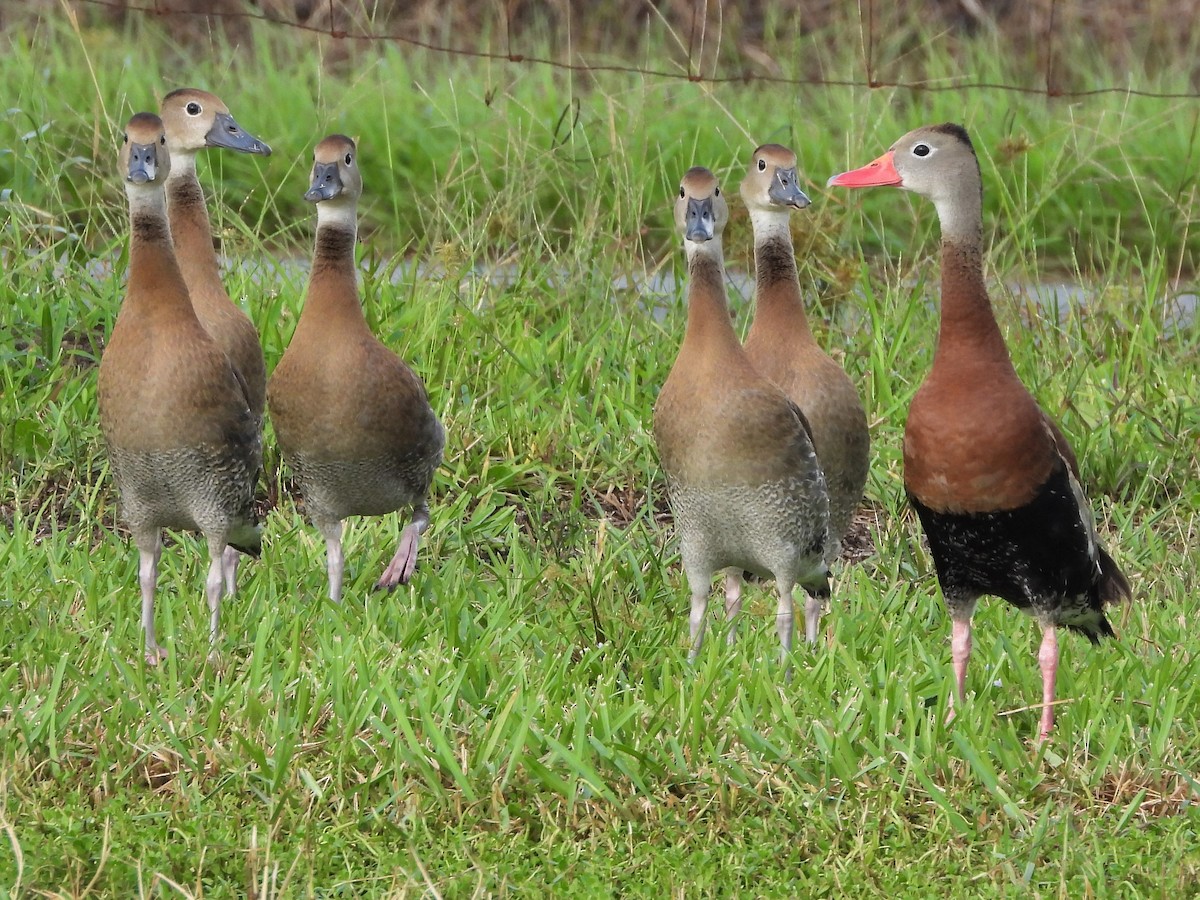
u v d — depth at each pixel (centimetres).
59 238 1644
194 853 775
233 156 2012
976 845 812
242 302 1441
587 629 1036
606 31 2733
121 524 1212
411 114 2153
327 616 1017
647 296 1579
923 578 1179
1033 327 1560
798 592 1162
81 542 1143
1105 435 1370
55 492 1242
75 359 1403
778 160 1061
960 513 923
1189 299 1827
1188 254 2000
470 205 1716
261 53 2498
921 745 890
